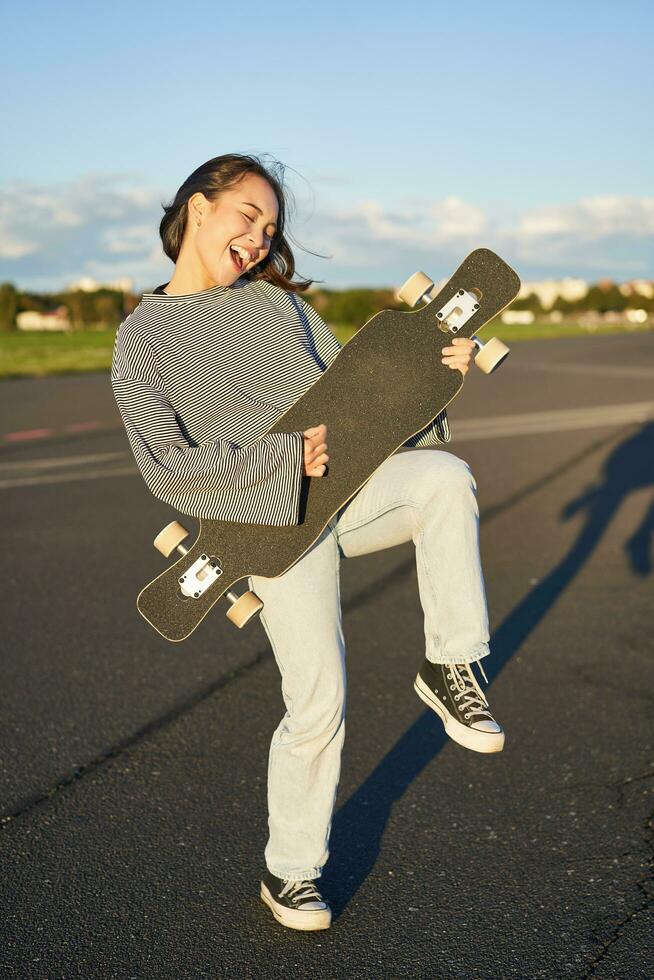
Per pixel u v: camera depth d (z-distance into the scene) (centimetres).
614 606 504
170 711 378
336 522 244
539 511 736
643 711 372
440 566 234
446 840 282
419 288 243
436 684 242
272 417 233
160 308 235
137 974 225
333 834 288
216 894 257
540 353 2642
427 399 237
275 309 244
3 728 364
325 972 224
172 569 232
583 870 264
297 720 235
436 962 227
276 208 237
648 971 221
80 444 1087
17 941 237
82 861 274
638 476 866
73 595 538
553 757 335
